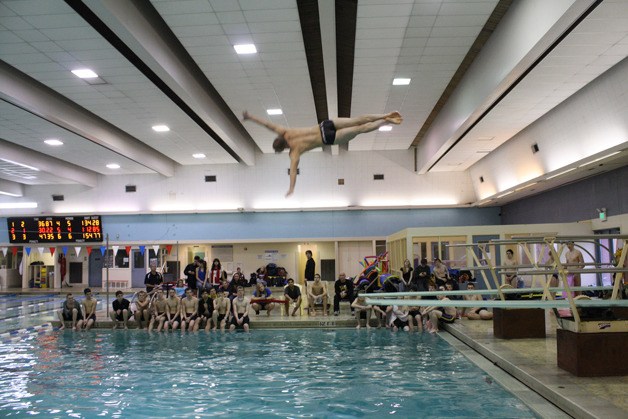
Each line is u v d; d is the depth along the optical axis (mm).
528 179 18547
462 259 15828
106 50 11242
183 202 25406
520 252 15570
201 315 13008
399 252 18641
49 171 22422
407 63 12641
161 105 15312
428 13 10047
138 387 7133
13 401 6527
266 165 25094
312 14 11297
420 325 11914
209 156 23281
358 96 15141
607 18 8867
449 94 16297
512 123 15797
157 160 23344
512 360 7340
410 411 5770
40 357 9508
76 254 26750
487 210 24469
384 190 24641
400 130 19688
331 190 24766
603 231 15117
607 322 6230
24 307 19594
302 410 5926
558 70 11312
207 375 7797
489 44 11812
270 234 24859
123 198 25828
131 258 26609
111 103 15008
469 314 12508
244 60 12367
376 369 7945
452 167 23609
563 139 15141
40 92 14102
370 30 10773
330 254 25531
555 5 8242
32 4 9141
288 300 14188
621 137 12539
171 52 12188
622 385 5766
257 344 10594
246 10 9867
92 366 8625
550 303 6281
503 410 5656
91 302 13695
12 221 25969
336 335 11633
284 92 14789
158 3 9539
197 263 15445
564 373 6445
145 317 13234
